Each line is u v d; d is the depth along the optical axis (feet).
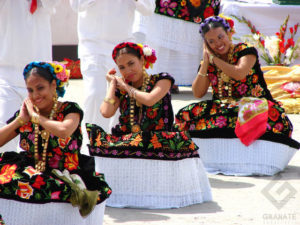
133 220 35.60
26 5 45.21
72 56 112.98
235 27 90.17
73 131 31.96
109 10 51.42
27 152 32.73
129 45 39.68
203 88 48.34
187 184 39.09
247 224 34.60
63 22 111.96
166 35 83.66
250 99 47.03
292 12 92.02
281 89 75.72
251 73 47.75
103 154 39.09
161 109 39.88
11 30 44.98
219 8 85.92
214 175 46.93
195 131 48.19
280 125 47.60
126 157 38.63
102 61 51.62
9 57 45.03
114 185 38.96
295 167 49.75
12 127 32.04
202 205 39.06
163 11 83.05
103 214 33.73
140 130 39.68
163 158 38.42
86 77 52.21
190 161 39.47
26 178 30.35
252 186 43.52
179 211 37.70
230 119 47.26
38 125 31.99
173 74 86.94
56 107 32.32
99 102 51.80
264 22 91.61
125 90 39.75
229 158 47.42
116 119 51.80
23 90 45.57
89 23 51.90
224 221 35.24
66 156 32.55
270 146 46.98
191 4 83.10
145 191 38.60
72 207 31.50
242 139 46.73
